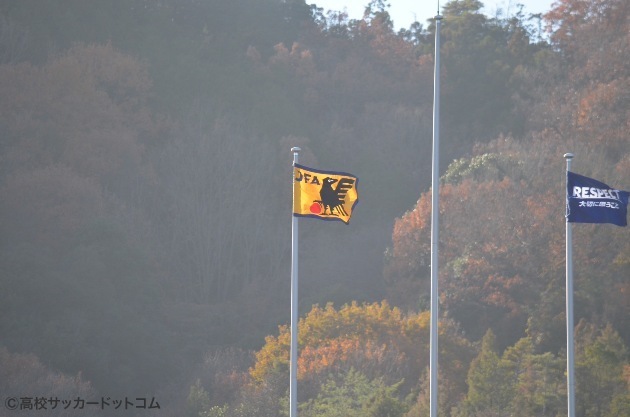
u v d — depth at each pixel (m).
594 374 145.62
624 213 91.88
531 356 150.75
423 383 158.12
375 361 163.25
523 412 143.12
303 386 156.50
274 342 181.75
